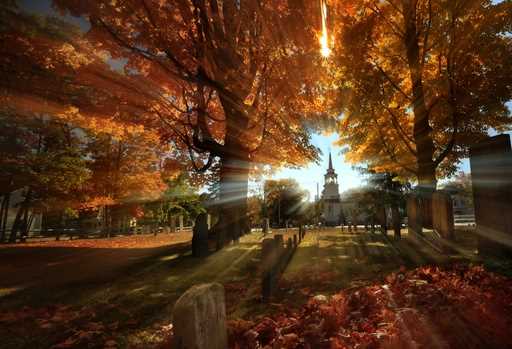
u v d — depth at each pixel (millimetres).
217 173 19109
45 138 24594
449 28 12047
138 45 11742
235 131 13320
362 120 14820
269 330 2836
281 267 6098
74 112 14070
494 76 12164
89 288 5680
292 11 10695
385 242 11516
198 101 13141
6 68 11055
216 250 10344
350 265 6805
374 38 13906
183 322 1862
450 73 12422
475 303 2949
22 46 10523
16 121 19844
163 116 14797
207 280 6008
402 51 14109
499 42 11812
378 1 13117
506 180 6711
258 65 12227
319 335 2529
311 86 12953
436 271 4680
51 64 11352
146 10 10539
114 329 3568
